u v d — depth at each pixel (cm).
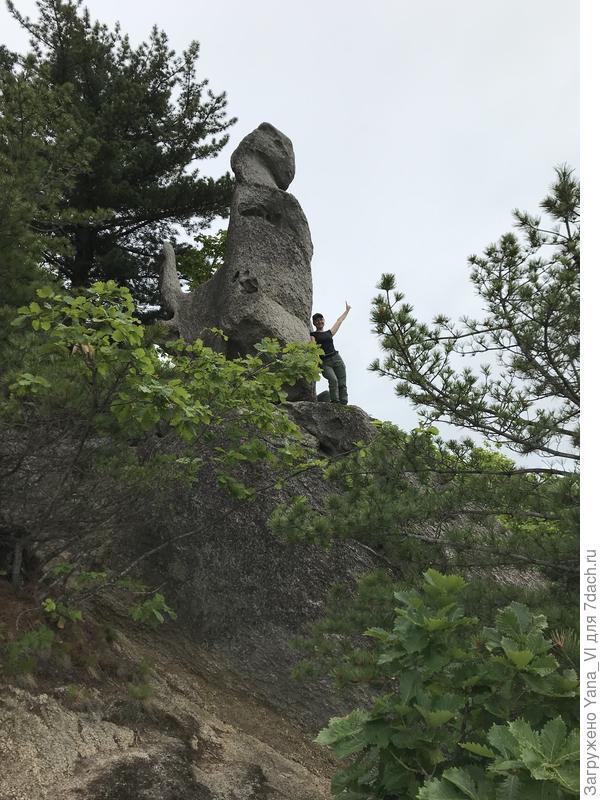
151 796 438
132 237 1597
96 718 496
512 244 524
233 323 930
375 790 320
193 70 1608
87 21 1540
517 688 317
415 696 314
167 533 751
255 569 737
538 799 248
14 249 689
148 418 492
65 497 551
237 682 678
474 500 506
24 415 532
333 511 539
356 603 486
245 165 1059
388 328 520
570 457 495
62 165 917
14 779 411
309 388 951
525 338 494
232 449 632
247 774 519
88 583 614
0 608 519
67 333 486
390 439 567
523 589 437
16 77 854
